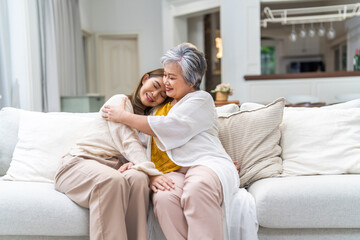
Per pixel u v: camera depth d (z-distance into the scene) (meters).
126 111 1.63
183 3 6.22
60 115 1.98
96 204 1.32
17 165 1.79
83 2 6.73
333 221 1.41
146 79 1.80
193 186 1.34
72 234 1.39
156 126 1.53
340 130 1.82
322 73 5.23
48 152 1.80
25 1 3.89
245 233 1.43
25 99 3.91
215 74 7.37
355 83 5.21
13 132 1.96
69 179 1.47
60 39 5.21
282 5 7.14
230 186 1.47
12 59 3.72
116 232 1.29
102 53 7.35
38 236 1.44
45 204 1.40
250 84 5.51
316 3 7.11
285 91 5.39
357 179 1.52
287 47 9.98
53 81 4.67
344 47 8.48
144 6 7.20
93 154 1.61
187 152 1.57
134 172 1.41
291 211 1.41
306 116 1.91
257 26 5.54
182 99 1.62
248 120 1.85
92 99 5.34
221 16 5.63
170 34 6.50
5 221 1.38
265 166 1.74
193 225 1.30
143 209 1.37
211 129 1.66
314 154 1.77
